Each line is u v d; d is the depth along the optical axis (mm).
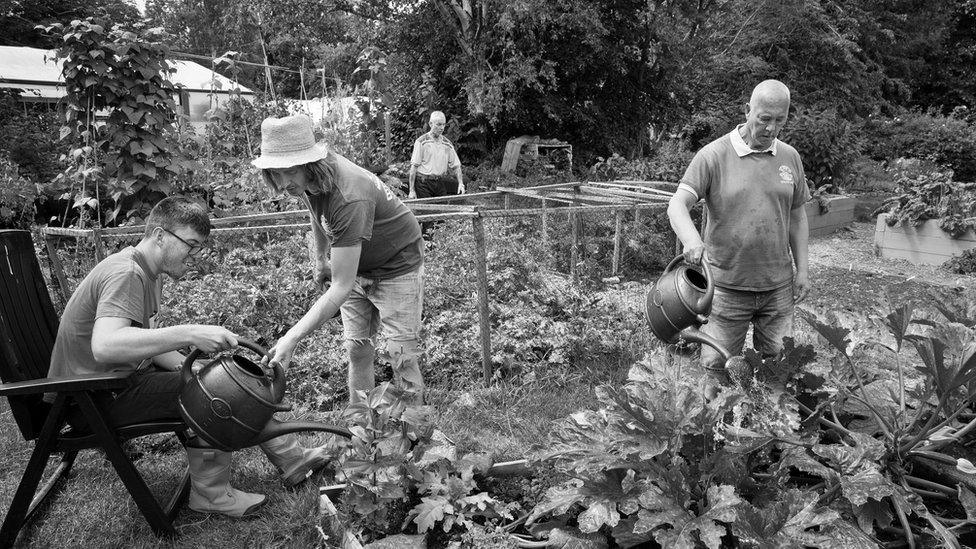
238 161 7414
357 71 9820
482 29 12812
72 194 6254
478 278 3914
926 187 8781
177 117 6449
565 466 2285
